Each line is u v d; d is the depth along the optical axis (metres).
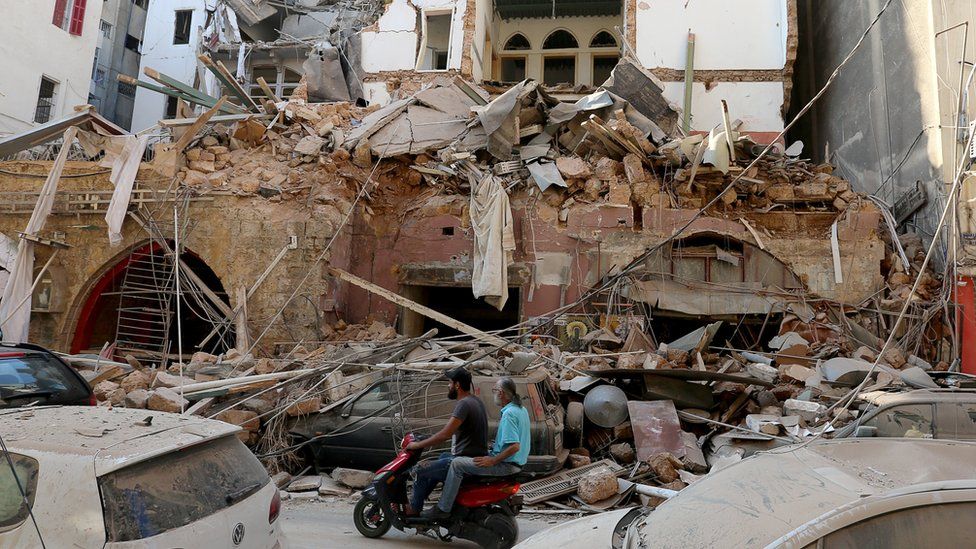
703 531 3.08
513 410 5.85
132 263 15.59
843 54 19.52
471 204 14.84
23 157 17.12
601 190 14.94
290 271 13.94
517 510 6.14
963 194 13.48
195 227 14.52
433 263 15.12
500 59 28.14
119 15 33.19
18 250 14.00
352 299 15.17
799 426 9.03
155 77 17.52
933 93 14.59
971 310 12.89
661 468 8.24
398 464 6.10
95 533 3.16
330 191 14.72
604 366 11.55
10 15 22.45
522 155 15.61
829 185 14.91
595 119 14.55
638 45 21.53
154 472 3.52
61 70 24.58
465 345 11.27
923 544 2.56
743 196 15.02
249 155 15.80
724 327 15.40
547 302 14.52
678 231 13.27
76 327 15.09
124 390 9.52
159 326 18.00
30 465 3.41
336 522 7.02
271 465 8.76
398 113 16.77
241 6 27.59
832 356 12.49
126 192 14.45
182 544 3.35
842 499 2.81
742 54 21.12
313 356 11.68
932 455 3.19
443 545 6.30
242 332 13.32
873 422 7.50
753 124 20.72
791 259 14.38
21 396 6.36
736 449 8.82
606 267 14.48
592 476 7.90
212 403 9.48
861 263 14.19
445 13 22.70
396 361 10.52
